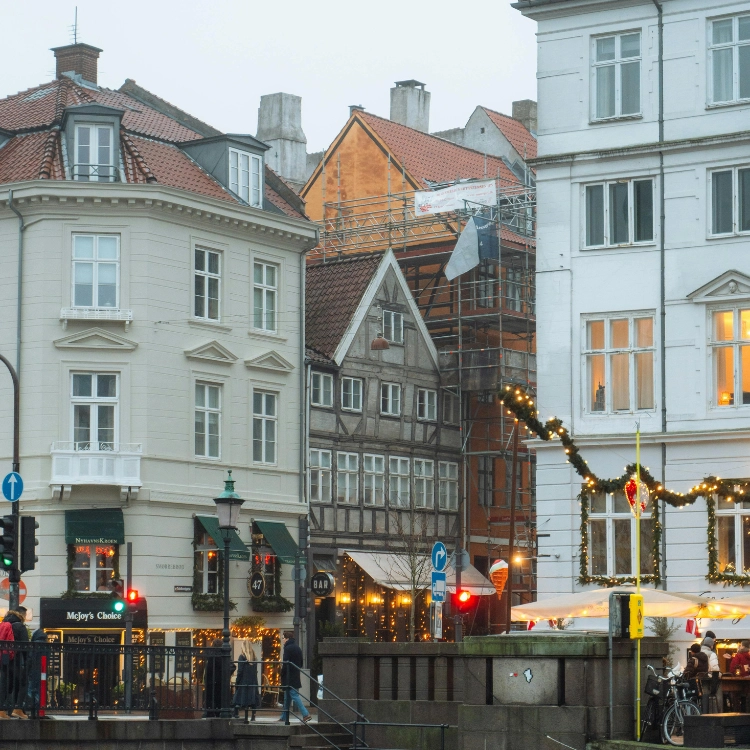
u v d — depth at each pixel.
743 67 45.00
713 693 36.09
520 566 72.00
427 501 69.62
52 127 57.38
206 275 57.47
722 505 44.66
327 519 63.62
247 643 57.69
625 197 46.47
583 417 46.38
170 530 55.28
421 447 69.44
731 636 44.34
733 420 44.34
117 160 55.97
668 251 45.59
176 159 59.22
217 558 57.06
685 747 25.86
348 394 65.44
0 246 55.34
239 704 34.97
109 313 54.41
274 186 63.91
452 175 78.50
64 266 54.59
